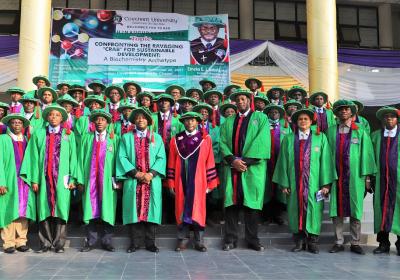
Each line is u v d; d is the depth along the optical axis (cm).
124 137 606
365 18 1656
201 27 1166
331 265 495
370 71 1312
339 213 590
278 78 1305
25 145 607
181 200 593
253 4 1584
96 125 604
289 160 611
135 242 585
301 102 786
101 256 542
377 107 1480
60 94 798
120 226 642
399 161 584
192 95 786
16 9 1500
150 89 1138
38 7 945
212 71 1155
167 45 1154
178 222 590
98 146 599
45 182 579
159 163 596
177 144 616
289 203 603
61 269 464
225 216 607
